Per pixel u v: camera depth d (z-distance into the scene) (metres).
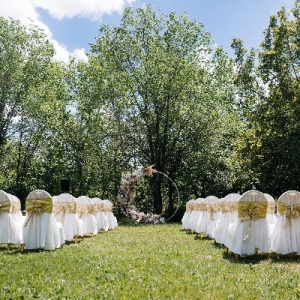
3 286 6.18
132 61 33.41
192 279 6.80
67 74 37.31
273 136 29.39
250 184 35.19
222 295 5.74
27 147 37.41
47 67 34.59
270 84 30.25
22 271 7.38
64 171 35.84
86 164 36.50
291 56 29.58
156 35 33.81
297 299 5.64
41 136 36.03
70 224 12.61
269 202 12.78
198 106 32.50
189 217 18.02
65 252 10.07
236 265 8.41
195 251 10.60
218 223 12.12
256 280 6.83
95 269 7.59
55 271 7.38
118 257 9.21
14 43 32.50
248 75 31.22
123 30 33.62
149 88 31.70
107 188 37.22
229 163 33.34
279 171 28.83
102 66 33.91
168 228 19.66
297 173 28.55
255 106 31.09
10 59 31.89
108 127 34.72
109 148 35.53
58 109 35.56
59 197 12.65
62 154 35.84
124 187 15.99
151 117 33.50
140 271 7.46
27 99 32.84
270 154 30.67
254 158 31.14
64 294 5.70
